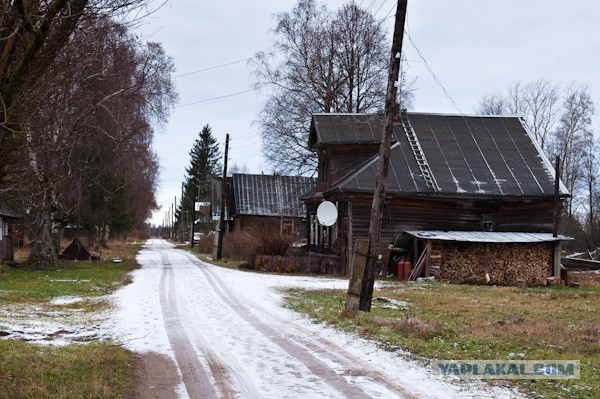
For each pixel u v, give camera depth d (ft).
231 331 40.04
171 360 30.66
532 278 94.89
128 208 169.27
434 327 38.27
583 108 166.40
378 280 90.43
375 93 131.95
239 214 178.81
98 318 45.75
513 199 100.58
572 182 174.70
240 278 86.38
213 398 23.44
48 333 37.55
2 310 47.75
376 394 23.76
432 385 25.23
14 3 19.13
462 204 103.65
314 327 41.88
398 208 100.53
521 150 110.93
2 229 106.93
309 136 121.19
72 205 125.80
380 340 35.35
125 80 69.56
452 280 93.76
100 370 27.04
